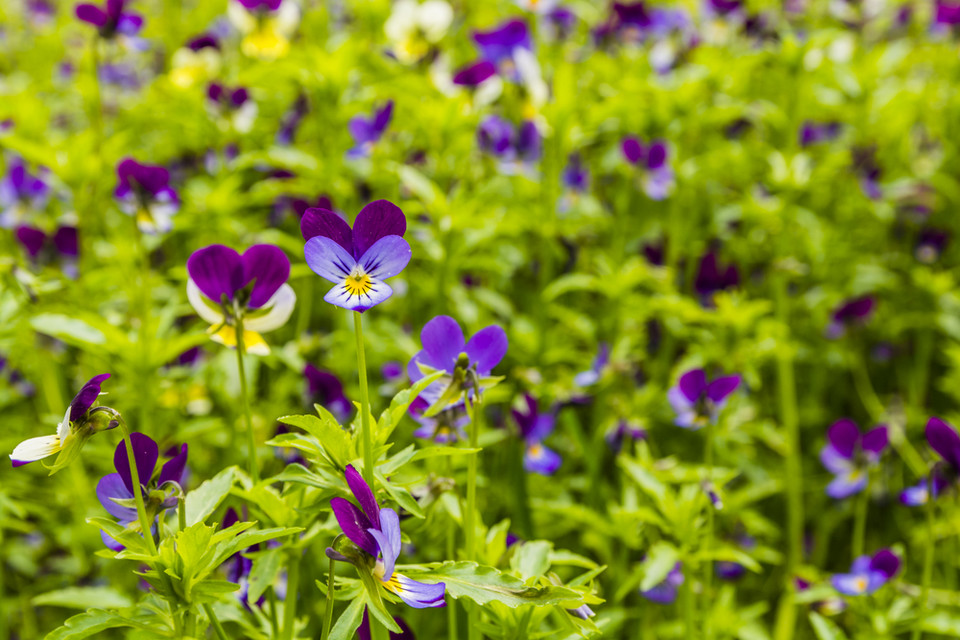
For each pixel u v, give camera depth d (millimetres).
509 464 649
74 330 616
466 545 535
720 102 884
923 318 860
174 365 705
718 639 635
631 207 988
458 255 692
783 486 768
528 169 794
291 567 538
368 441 505
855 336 913
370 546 489
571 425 691
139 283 700
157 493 507
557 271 801
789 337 841
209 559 499
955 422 750
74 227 714
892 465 760
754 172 995
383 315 798
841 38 1005
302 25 864
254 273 527
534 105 806
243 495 522
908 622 597
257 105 930
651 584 565
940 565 730
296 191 728
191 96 825
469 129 767
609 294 725
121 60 1155
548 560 538
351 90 823
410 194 775
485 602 497
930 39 1111
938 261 978
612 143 981
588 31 1015
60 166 704
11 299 628
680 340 862
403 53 818
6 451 649
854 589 606
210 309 528
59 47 1353
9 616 682
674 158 816
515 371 677
